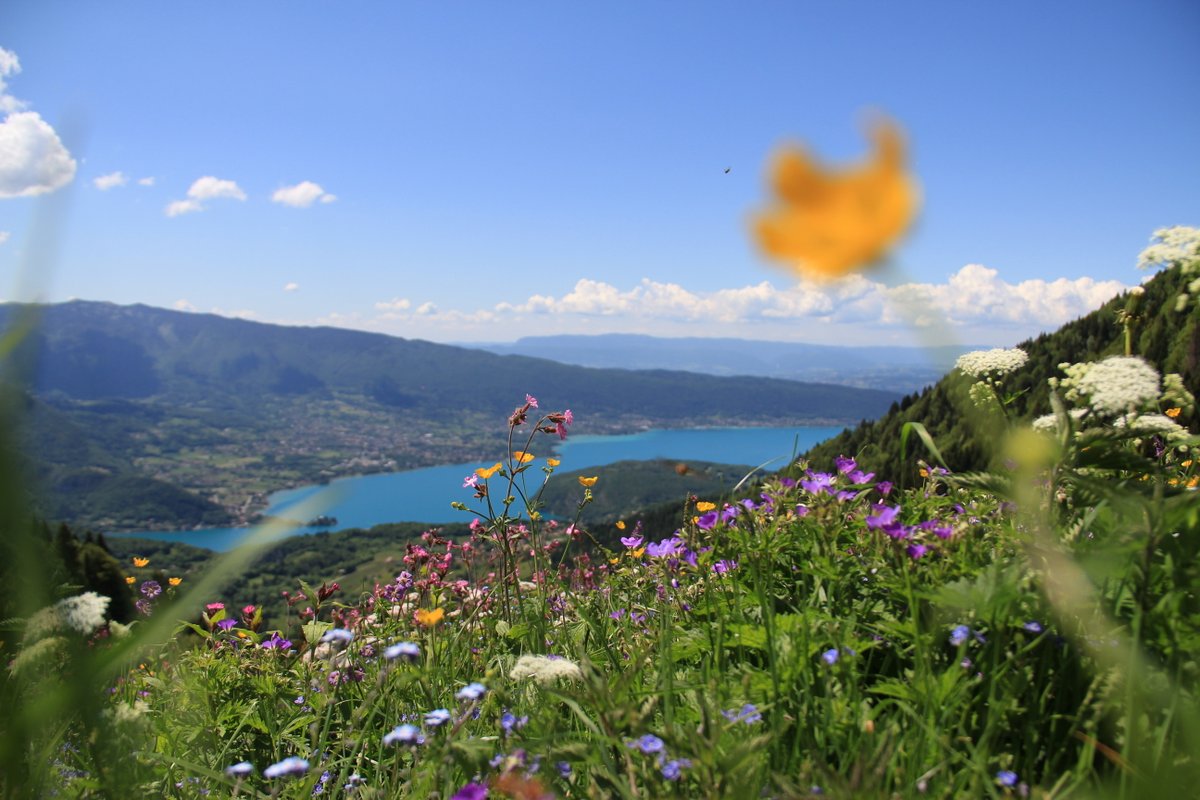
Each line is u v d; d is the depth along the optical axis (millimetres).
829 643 2633
